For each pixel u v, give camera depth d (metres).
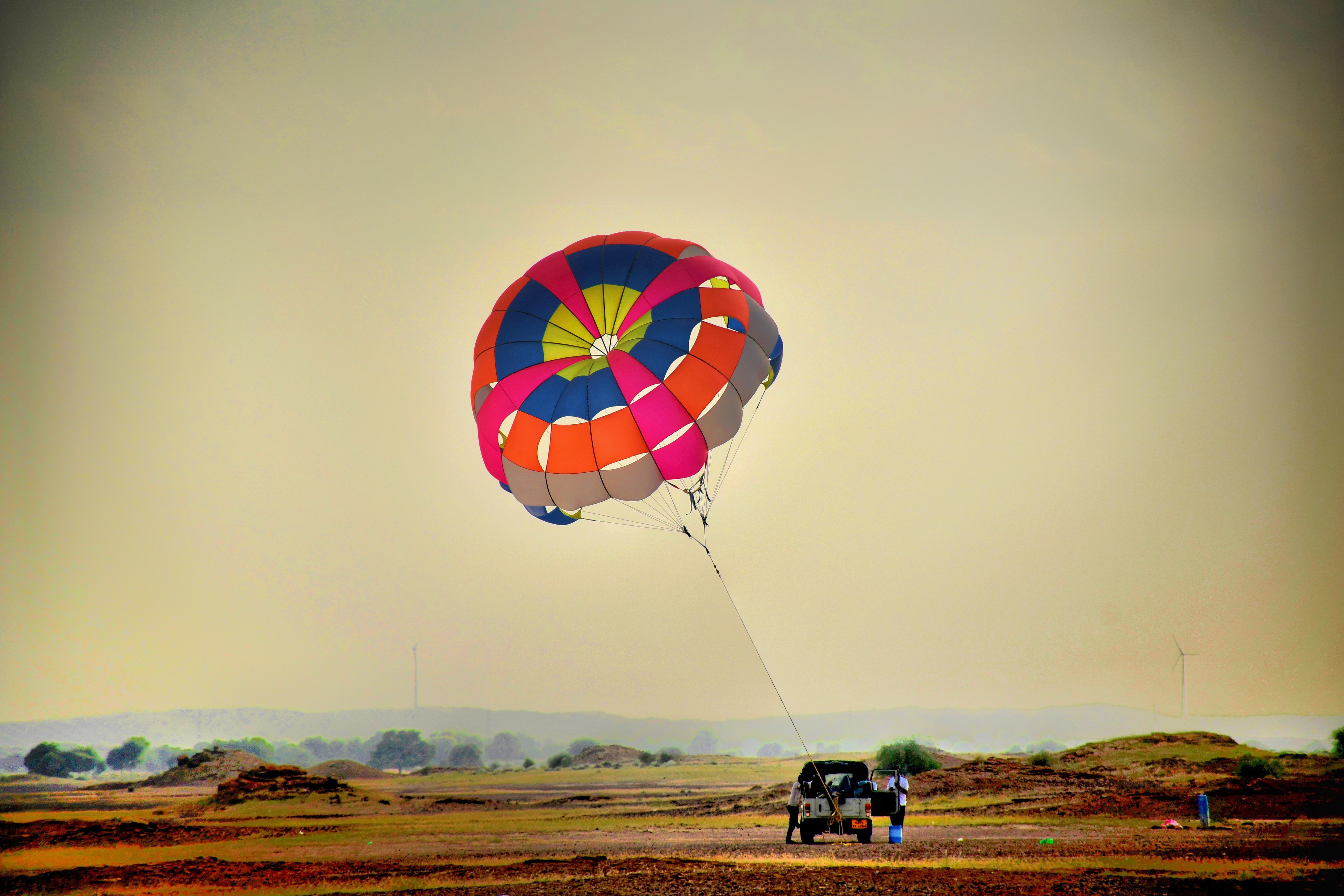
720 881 11.11
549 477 13.66
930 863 11.70
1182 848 12.62
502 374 14.23
